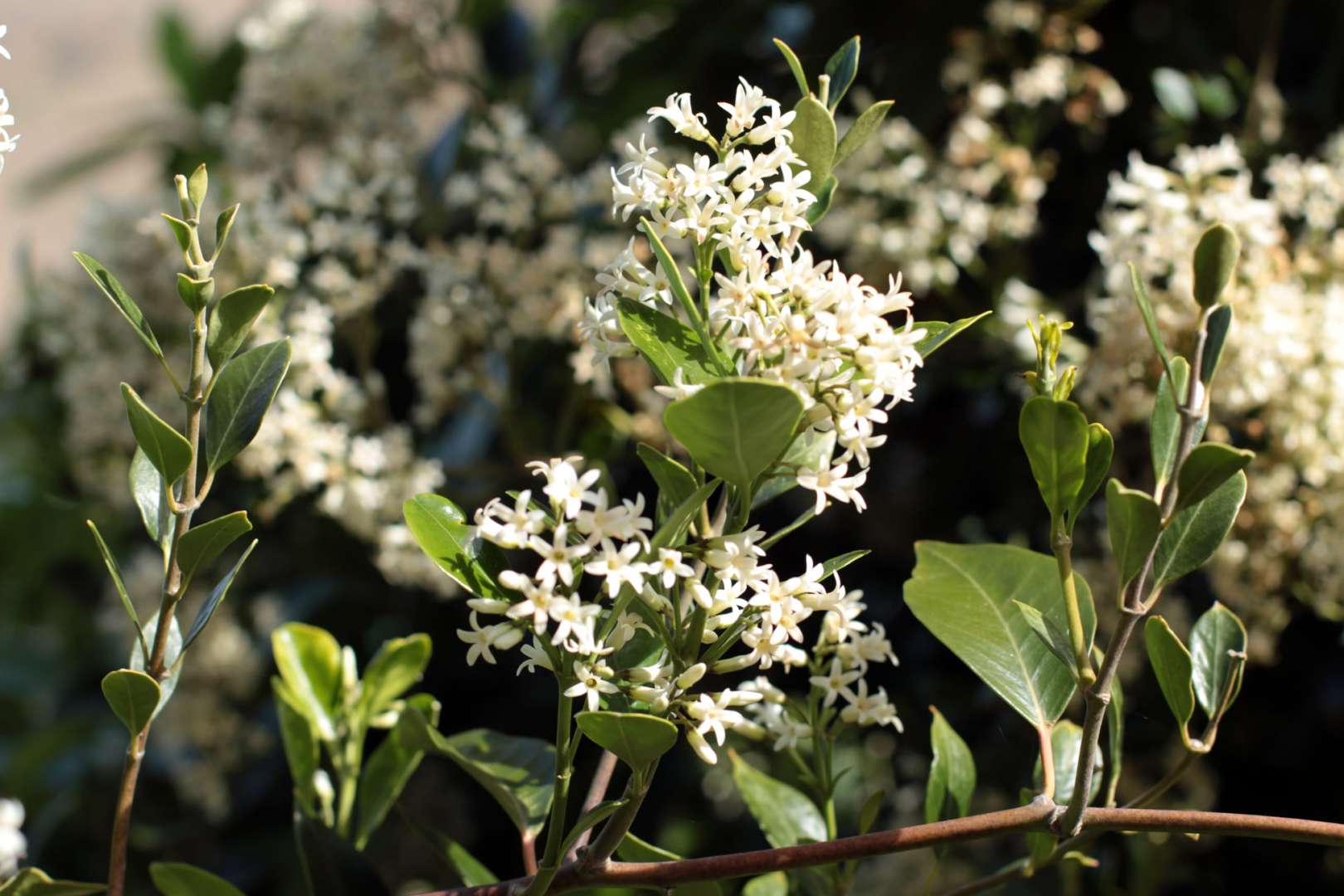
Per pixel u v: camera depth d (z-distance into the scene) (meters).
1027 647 0.73
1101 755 0.73
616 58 1.39
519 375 1.16
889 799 1.26
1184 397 0.67
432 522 0.65
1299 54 1.21
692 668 0.64
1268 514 0.89
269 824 1.37
